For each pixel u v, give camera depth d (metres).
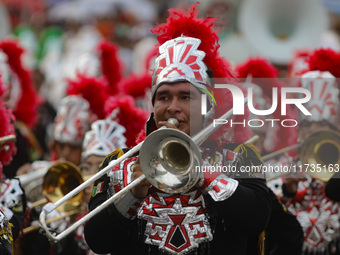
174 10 12.89
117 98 18.06
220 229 11.98
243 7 36.22
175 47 12.13
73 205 17.20
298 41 36.19
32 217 18.38
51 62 43.62
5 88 16.09
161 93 11.86
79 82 20.02
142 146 11.30
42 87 37.38
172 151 11.38
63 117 19.92
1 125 15.31
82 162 17.50
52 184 17.09
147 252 12.01
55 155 20.52
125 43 45.19
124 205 11.68
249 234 11.85
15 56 23.39
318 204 17.25
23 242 18.36
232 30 38.12
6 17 45.88
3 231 13.09
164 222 11.86
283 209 14.40
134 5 48.47
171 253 11.77
